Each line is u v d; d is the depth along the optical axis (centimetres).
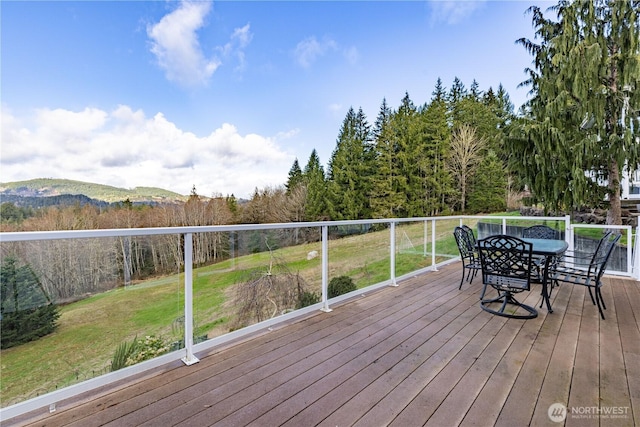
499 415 168
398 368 219
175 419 166
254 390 192
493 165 1964
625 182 1086
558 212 837
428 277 489
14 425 160
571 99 757
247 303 279
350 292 380
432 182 2061
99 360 198
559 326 295
